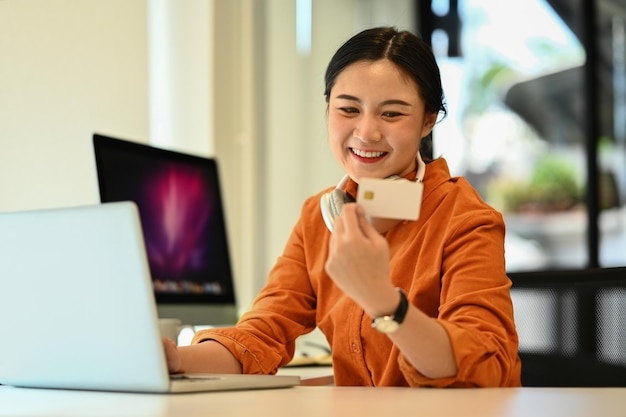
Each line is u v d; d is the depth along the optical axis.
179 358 1.48
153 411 1.04
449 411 1.02
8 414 1.06
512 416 0.97
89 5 2.87
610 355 1.80
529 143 5.54
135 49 3.07
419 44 1.66
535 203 5.55
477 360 1.34
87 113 2.86
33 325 1.33
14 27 2.59
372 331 1.62
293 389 1.36
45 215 1.28
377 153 1.63
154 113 3.46
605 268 1.85
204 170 2.62
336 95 1.65
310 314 1.81
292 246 1.87
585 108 5.57
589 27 5.56
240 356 1.63
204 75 3.58
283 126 4.11
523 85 5.54
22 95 2.61
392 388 1.36
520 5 5.52
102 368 1.28
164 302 2.33
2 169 2.53
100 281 1.25
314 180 4.25
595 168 5.55
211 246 2.59
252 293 3.90
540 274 1.92
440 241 1.58
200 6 3.59
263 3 4.04
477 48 5.45
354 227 1.25
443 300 1.51
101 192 2.15
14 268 1.33
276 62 4.09
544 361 1.87
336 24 4.41
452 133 5.40
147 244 2.30
